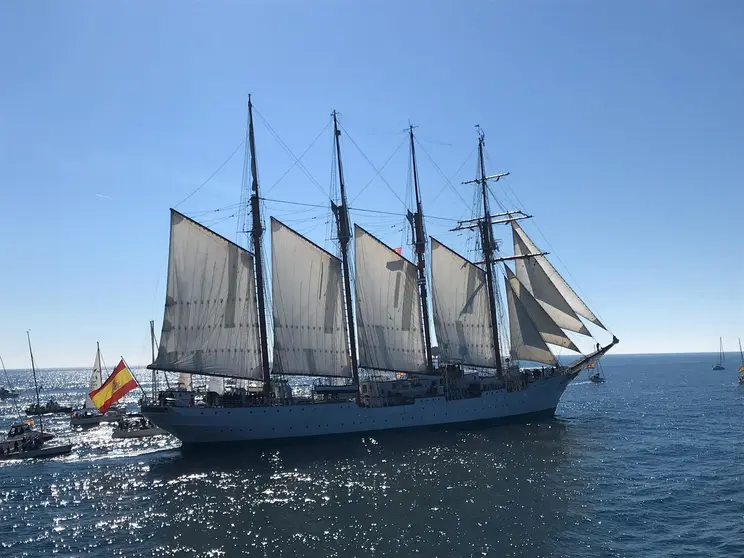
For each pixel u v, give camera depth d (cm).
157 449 7375
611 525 3738
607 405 11044
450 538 3556
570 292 8512
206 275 6850
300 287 7312
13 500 4875
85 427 10781
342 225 7681
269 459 6000
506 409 8081
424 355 8238
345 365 7544
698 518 3841
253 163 7244
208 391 6712
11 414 14500
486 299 8762
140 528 3962
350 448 6450
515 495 4419
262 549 3481
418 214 8575
